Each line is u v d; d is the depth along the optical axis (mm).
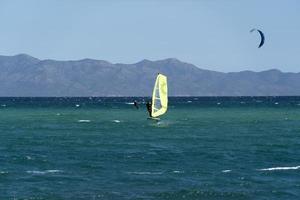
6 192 124750
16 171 148625
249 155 179250
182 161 166500
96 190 126875
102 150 191500
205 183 134125
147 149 194250
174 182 135375
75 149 194500
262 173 146750
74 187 129625
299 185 132625
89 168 153625
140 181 136250
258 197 121562
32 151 189125
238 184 133375
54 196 121500
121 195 122438
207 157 174375
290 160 168875
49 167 155500
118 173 146500
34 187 129625
